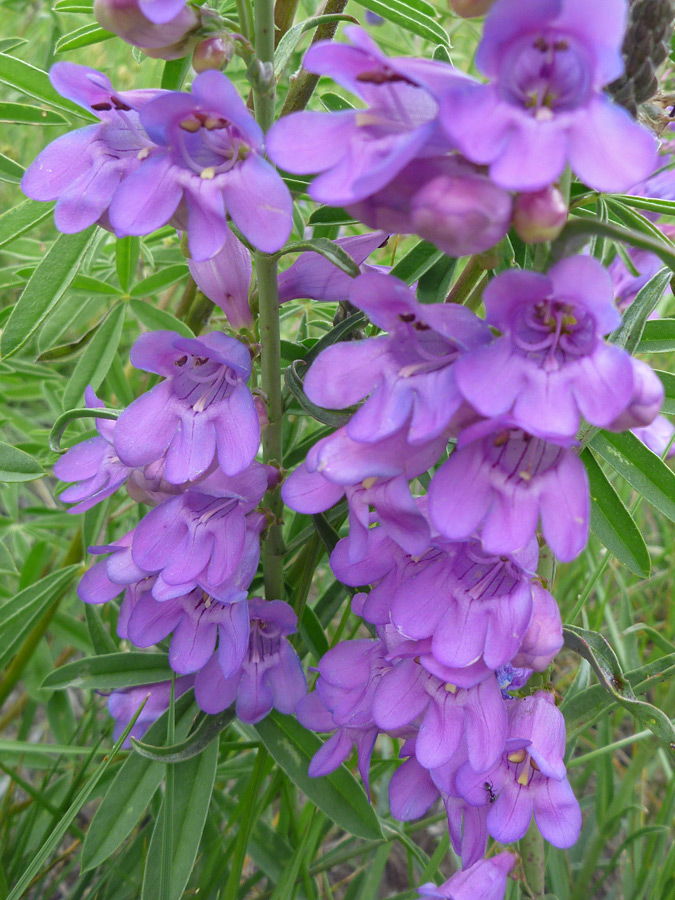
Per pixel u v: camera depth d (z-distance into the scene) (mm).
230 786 255
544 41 95
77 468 163
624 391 98
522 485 109
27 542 265
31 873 152
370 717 145
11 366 246
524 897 178
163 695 191
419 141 89
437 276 149
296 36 142
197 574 143
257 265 140
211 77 111
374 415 113
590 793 270
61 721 241
